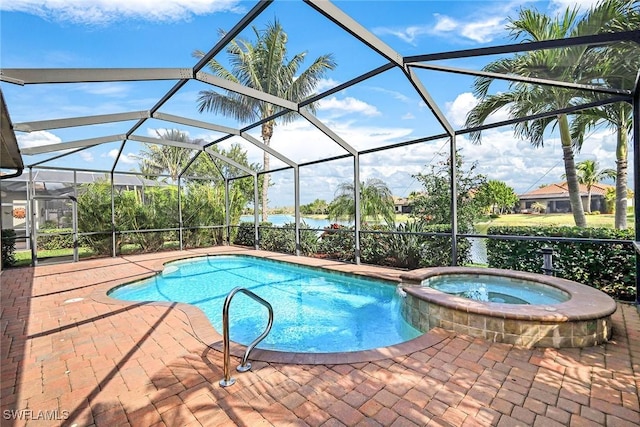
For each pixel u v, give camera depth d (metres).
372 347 4.25
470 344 3.35
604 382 2.60
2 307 4.95
